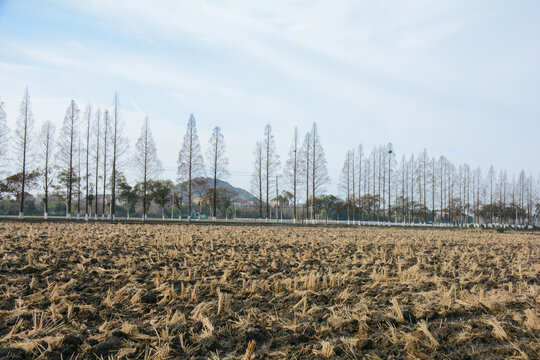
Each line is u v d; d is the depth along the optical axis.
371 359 4.03
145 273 8.03
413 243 17.00
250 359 3.97
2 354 3.82
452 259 11.57
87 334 4.54
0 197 37.03
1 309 5.35
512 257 12.48
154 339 4.36
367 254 12.28
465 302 5.93
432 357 4.04
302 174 47.25
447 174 61.62
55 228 19.47
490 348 4.24
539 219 77.25
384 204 55.22
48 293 6.14
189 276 7.49
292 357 4.02
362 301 5.92
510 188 70.69
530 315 5.07
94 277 7.55
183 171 39.78
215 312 5.48
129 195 49.31
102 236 15.35
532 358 4.01
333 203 63.88
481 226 58.47
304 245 14.88
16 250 10.77
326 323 5.04
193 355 4.09
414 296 6.40
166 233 18.27
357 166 53.69
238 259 10.31
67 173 38.47
